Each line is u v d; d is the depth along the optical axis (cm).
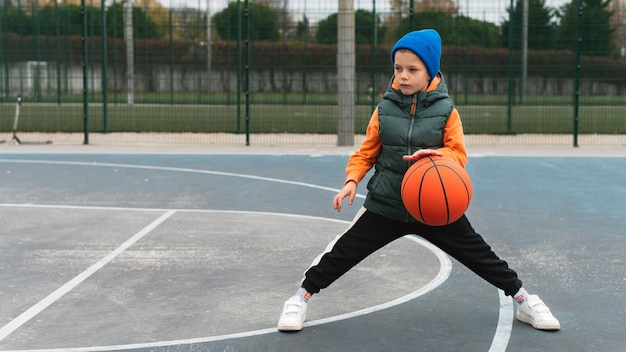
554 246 697
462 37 3291
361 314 497
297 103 2816
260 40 3350
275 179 1126
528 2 2908
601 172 1204
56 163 1305
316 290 468
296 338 452
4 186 1052
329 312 501
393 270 607
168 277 589
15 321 480
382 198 443
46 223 798
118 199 951
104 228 774
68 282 573
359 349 434
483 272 460
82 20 1642
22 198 955
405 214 441
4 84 3216
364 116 2464
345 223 810
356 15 3272
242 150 1521
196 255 661
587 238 731
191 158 1384
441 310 505
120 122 2305
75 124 2206
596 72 3234
